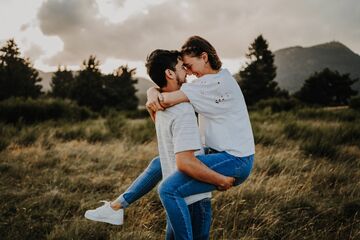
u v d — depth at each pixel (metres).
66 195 4.39
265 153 6.71
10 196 4.33
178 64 2.17
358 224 3.69
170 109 2.00
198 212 2.08
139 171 5.68
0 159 6.05
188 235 1.97
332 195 4.63
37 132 8.63
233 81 2.18
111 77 49.31
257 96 49.22
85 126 10.30
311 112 15.29
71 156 6.55
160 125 2.07
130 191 2.35
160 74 2.16
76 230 3.31
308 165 6.00
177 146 1.93
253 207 4.06
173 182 2.00
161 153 2.14
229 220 3.71
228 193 4.32
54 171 5.48
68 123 11.90
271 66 50.97
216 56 2.29
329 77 58.31
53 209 3.98
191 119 1.97
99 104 39.38
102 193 4.67
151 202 4.07
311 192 4.59
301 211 4.03
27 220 3.65
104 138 8.73
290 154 6.65
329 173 5.37
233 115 2.12
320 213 3.95
